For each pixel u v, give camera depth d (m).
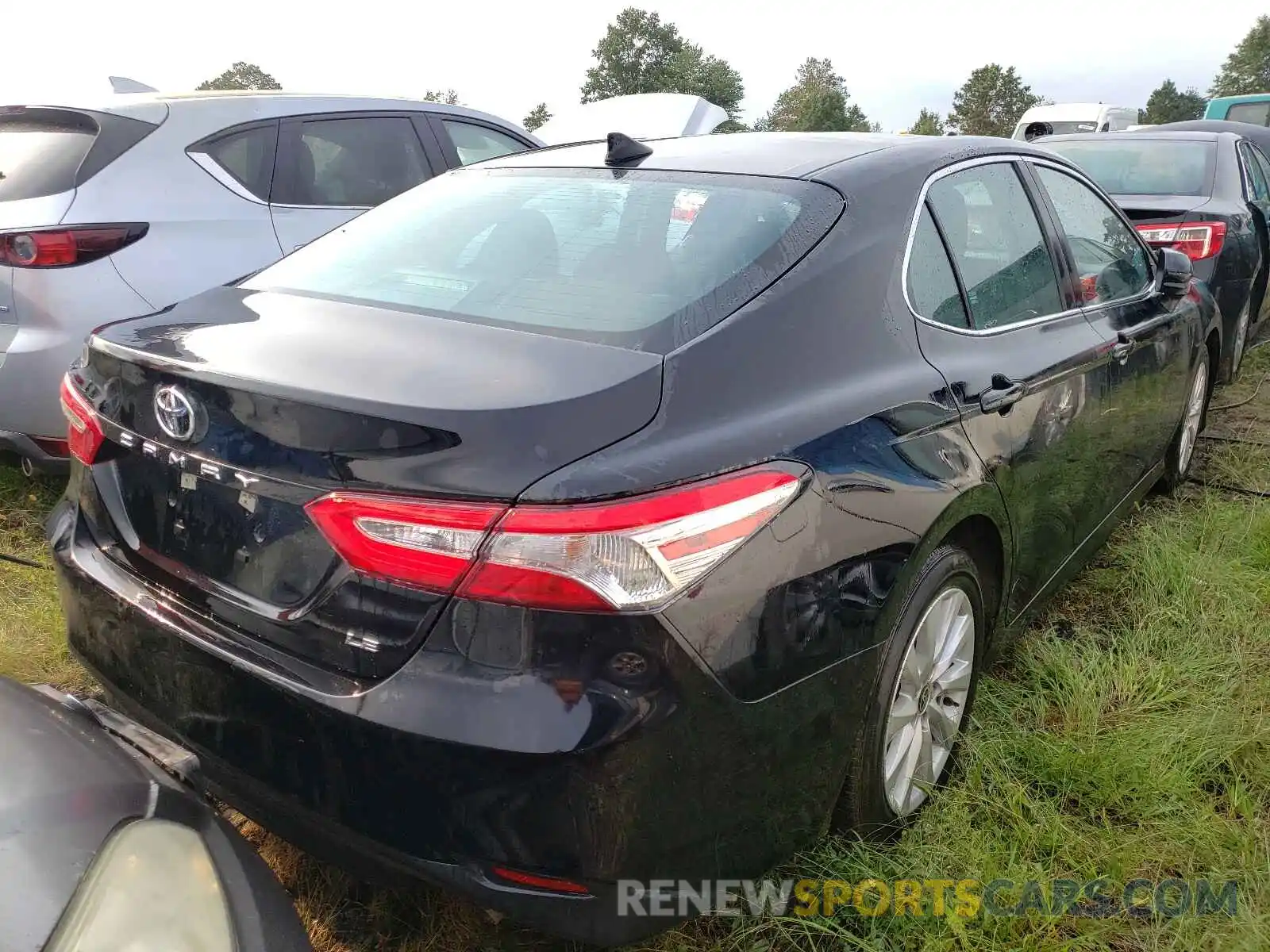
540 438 1.56
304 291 2.24
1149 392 3.53
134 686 1.96
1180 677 2.85
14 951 1.12
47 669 2.93
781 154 2.47
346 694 1.59
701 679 1.57
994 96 84.31
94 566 2.06
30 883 1.21
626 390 1.68
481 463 1.52
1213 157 6.20
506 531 1.49
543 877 1.53
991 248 2.68
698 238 2.13
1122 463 3.40
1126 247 3.64
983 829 2.27
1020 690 2.83
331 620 1.63
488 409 1.57
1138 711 2.72
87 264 3.70
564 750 1.47
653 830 1.56
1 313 3.63
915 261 2.32
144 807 1.44
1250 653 2.98
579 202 2.38
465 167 2.88
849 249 2.14
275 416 1.65
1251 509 4.04
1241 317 5.71
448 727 1.50
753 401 1.81
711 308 1.92
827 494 1.80
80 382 2.17
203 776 1.85
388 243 2.43
